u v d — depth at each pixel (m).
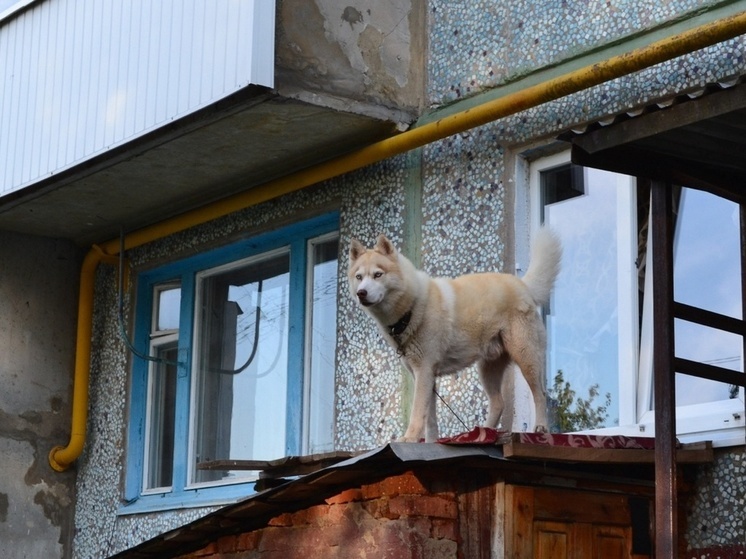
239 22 8.94
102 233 12.66
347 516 7.32
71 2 10.85
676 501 6.37
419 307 7.76
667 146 6.49
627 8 8.34
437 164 9.47
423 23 9.87
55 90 10.84
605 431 8.08
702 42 7.40
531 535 6.81
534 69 8.92
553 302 8.76
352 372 9.85
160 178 10.86
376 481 7.13
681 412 7.70
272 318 11.24
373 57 9.53
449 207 9.30
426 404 7.71
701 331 7.81
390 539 6.89
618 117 6.25
